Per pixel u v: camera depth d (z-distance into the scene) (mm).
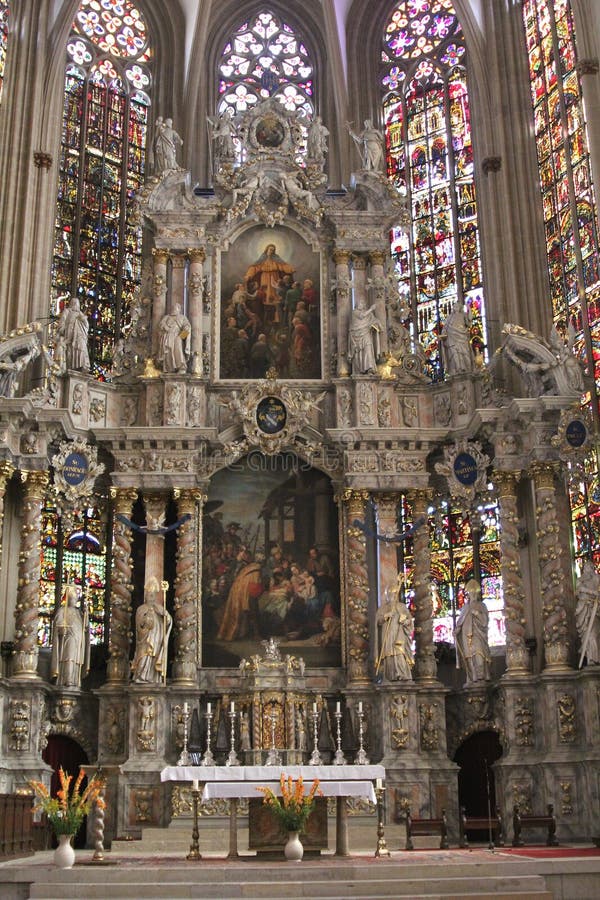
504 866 17297
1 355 27234
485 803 27516
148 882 16641
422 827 23094
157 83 37531
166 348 29203
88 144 35281
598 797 24469
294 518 29141
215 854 22078
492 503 29484
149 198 30453
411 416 29734
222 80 39250
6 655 26656
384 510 28953
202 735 26750
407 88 37281
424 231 35156
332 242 30891
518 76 33219
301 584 28594
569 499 28938
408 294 34812
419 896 16000
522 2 33906
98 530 30781
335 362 30125
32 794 23234
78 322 29109
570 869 17359
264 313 30453
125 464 28562
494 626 29609
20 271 30766
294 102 39219
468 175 34688
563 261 30781
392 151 36969
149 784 25703
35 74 32781
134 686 26438
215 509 29078
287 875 16844
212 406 29719
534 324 30875
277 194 31156
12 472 27062
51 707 26688
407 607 29016
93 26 36688
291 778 18562
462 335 29703
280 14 39750
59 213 33688
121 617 27641
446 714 27797
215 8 39375
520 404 27453
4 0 33219
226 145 31422
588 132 28891
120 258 34844
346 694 27328
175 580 28156
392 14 38469
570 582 27109
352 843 24312
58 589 29500
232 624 28219
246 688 27000
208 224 30875
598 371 28859
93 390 29156
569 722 25703
